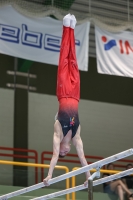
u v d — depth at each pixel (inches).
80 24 1012.5
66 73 595.8
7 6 969.5
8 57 1261.1
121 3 1202.6
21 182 850.8
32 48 964.6
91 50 1346.0
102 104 1346.0
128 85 1397.6
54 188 858.1
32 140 1227.9
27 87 1263.5
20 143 1206.3
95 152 1291.8
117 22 1050.1
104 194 898.1
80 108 1314.0
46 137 1248.2
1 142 1187.3
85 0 1187.9
